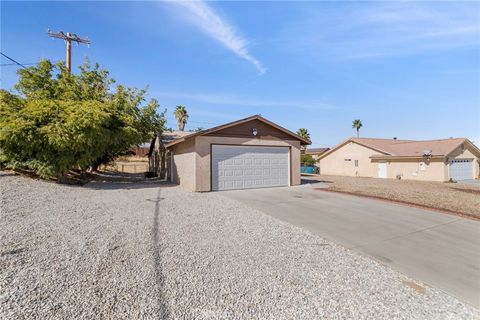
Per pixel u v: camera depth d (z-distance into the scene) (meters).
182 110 38.06
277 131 14.09
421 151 22.44
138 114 16.53
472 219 7.47
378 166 24.91
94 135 11.81
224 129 12.64
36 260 3.95
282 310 2.94
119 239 5.01
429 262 4.50
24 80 14.91
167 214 7.22
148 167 29.80
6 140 10.90
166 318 2.72
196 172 11.95
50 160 11.97
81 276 3.50
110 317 2.69
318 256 4.59
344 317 2.87
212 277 3.63
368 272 4.03
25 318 2.61
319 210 8.38
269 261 4.27
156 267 3.86
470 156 23.50
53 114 11.72
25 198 8.61
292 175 14.52
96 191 11.49
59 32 16.06
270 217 7.31
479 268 4.28
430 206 9.20
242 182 13.08
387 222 7.04
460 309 3.11
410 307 3.12
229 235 5.54
